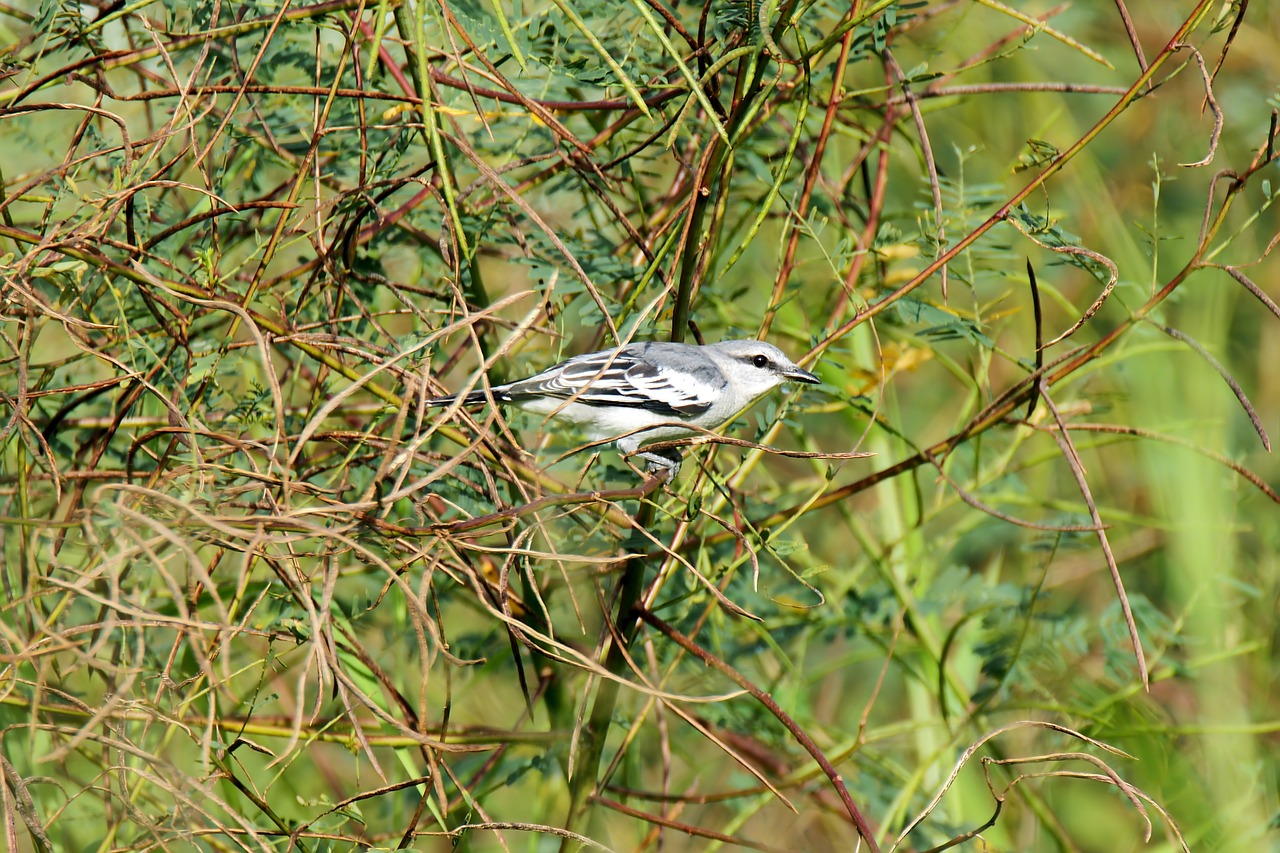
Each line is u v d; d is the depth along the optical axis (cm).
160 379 942
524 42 992
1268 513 1459
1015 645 1209
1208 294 1427
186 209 1123
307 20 935
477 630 1291
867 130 1305
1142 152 1684
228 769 808
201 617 951
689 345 1235
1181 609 1301
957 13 1623
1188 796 1199
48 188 1039
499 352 758
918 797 1302
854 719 1662
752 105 923
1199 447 962
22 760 951
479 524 767
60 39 959
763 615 1284
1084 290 1652
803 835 1424
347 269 956
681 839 1384
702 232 945
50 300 930
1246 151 1612
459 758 1254
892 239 1041
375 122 1069
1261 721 1284
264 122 1027
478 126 1194
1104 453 1620
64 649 729
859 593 1376
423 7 834
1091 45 1734
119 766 735
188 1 995
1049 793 1328
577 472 1081
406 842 791
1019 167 948
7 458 984
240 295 940
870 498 1730
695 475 943
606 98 1076
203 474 772
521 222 1098
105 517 791
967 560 1667
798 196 1117
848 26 889
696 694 1290
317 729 938
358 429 1072
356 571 1013
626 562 948
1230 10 834
